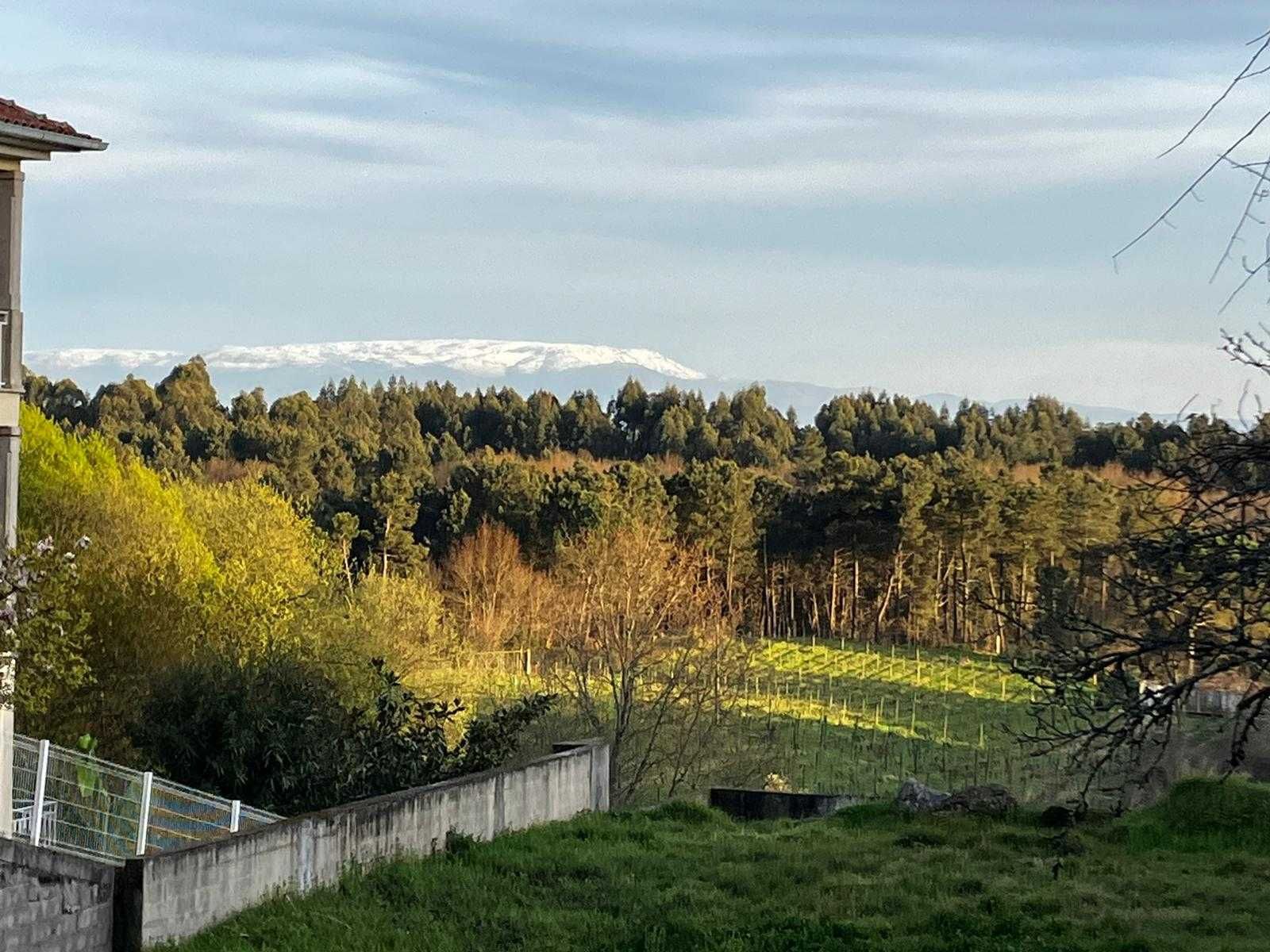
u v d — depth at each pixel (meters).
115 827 19.38
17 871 13.57
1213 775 22.62
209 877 15.38
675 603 43.50
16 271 19.56
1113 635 7.77
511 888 17.95
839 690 72.69
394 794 19.14
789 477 116.12
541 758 23.20
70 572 19.09
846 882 18.27
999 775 52.88
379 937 15.53
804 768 53.88
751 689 64.50
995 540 78.38
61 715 31.27
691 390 156.12
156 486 43.62
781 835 21.98
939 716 66.38
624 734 39.41
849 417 144.38
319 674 31.33
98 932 14.31
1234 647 7.34
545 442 144.00
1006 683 68.38
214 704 25.98
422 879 17.86
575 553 68.50
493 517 83.19
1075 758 8.16
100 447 43.38
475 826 20.55
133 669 35.72
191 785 25.66
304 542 49.31
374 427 126.31
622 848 20.48
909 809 23.47
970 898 17.41
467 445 139.25
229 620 40.06
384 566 75.62
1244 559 7.26
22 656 18.78
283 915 15.90
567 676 44.84
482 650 64.06
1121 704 7.72
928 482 87.88
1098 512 37.97
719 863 19.66
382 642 46.06
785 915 16.72
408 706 27.08
